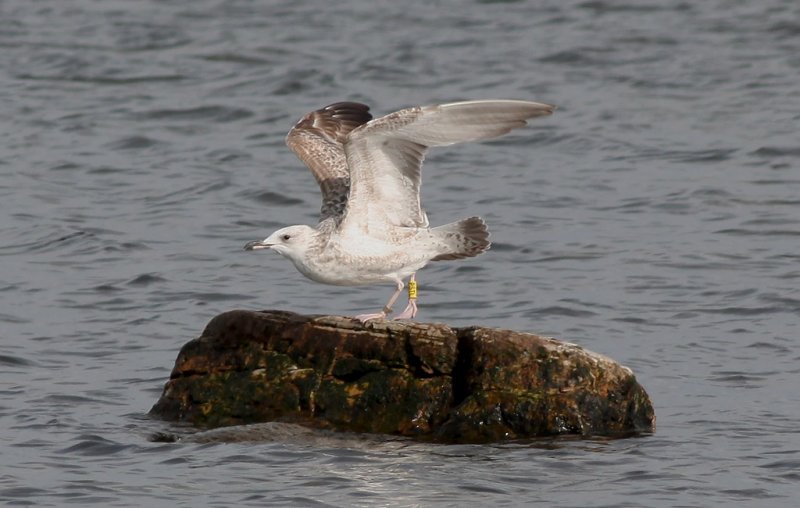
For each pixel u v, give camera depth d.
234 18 37.50
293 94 30.05
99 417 13.38
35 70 32.00
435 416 12.83
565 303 17.31
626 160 24.78
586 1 38.12
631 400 12.90
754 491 11.24
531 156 25.38
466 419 12.66
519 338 12.88
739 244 19.83
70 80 31.28
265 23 36.81
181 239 20.48
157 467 11.84
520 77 30.77
